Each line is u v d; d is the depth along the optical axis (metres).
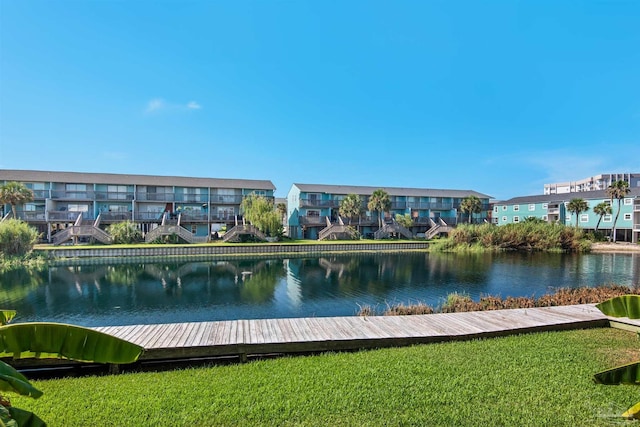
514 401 4.78
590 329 8.43
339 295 15.80
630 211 42.44
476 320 8.72
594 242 41.91
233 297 15.42
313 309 13.37
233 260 28.34
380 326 8.14
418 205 51.09
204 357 6.67
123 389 5.29
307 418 4.40
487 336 7.77
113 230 33.44
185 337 7.12
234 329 7.77
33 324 2.53
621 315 3.48
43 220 35.72
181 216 40.41
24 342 2.51
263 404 4.74
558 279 19.81
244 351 6.71
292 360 6.52
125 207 40.06
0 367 2.37
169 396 5.02
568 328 8.46
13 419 2.15
